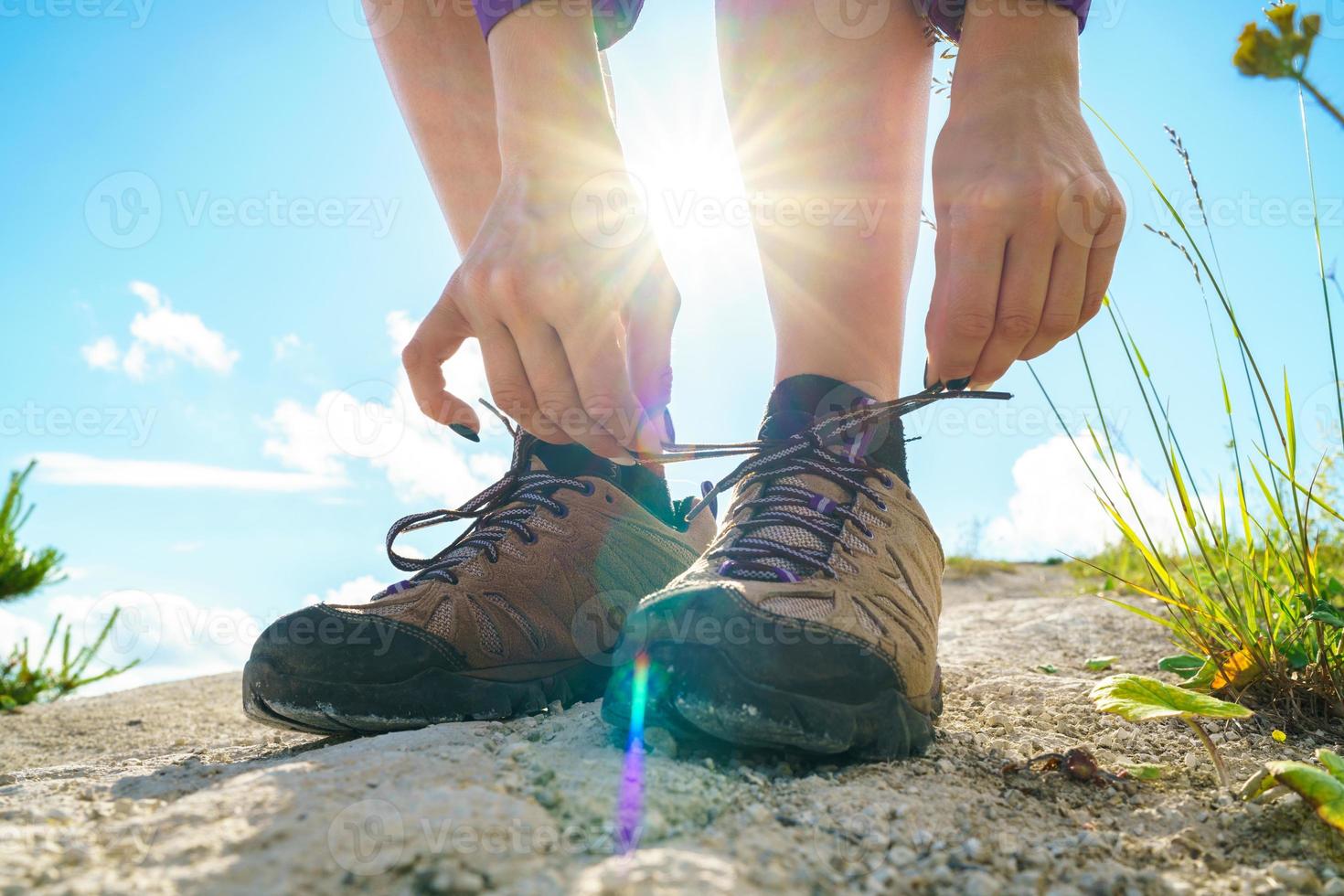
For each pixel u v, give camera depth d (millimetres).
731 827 328
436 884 264
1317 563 655
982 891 296
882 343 470
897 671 417
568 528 528
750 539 441
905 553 452
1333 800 350
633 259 387
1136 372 614
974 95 400
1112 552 1607
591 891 258
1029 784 413
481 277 369
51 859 285
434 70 551
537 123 383
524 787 344
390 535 539
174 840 295
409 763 362
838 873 301
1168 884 316
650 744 402
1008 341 384
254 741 605
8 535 1768
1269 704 566
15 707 1262
